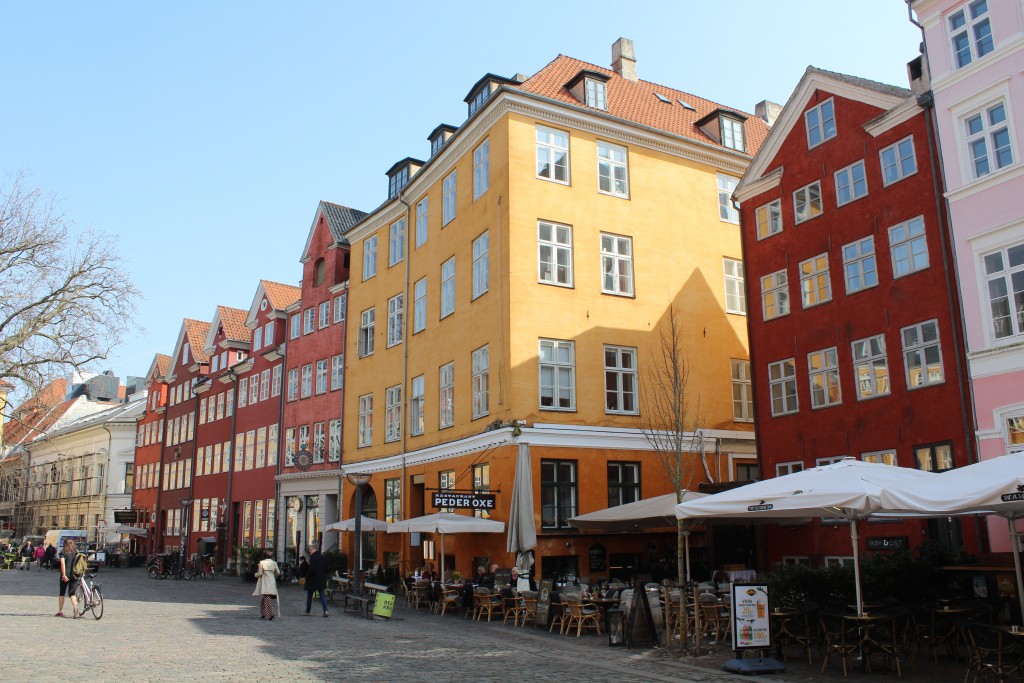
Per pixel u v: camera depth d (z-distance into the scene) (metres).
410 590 24.81
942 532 17.97
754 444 27.92
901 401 19.23
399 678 11.40
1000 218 16.84
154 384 62.59
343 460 35.59
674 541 25.28
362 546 33.28
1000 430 16.48
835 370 21.20
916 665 12.57
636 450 25.17
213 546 45.78
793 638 12.89
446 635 17.03
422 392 29.95
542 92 27.17
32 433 33.50
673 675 11.98
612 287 26.31
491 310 25.16
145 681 10.77
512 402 23.42
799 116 23.09
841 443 20.73
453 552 26.28
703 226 29.02
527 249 24.77
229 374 47.59
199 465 51.34
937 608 13.04
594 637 16.75
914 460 18.78
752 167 24.52
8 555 54.31
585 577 22.03
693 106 32.81
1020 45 16.77
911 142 19.64
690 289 28.05
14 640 15.12
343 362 37.03
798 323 22.42
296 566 36.34
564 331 24.88
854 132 21.28
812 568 14.70
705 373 27.59
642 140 28.12
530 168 25.45
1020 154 16.59
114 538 64.94
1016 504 10.50
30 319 28.95
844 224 21.31
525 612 19.39
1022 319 16.38
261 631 17.36
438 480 27.72
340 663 12.77
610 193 26.98
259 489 42.78
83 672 11.44
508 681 11.29
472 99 29.50
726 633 16.19
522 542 21.81
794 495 11.90
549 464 23.70
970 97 17.69
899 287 19.58
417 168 34.62
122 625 18.28
